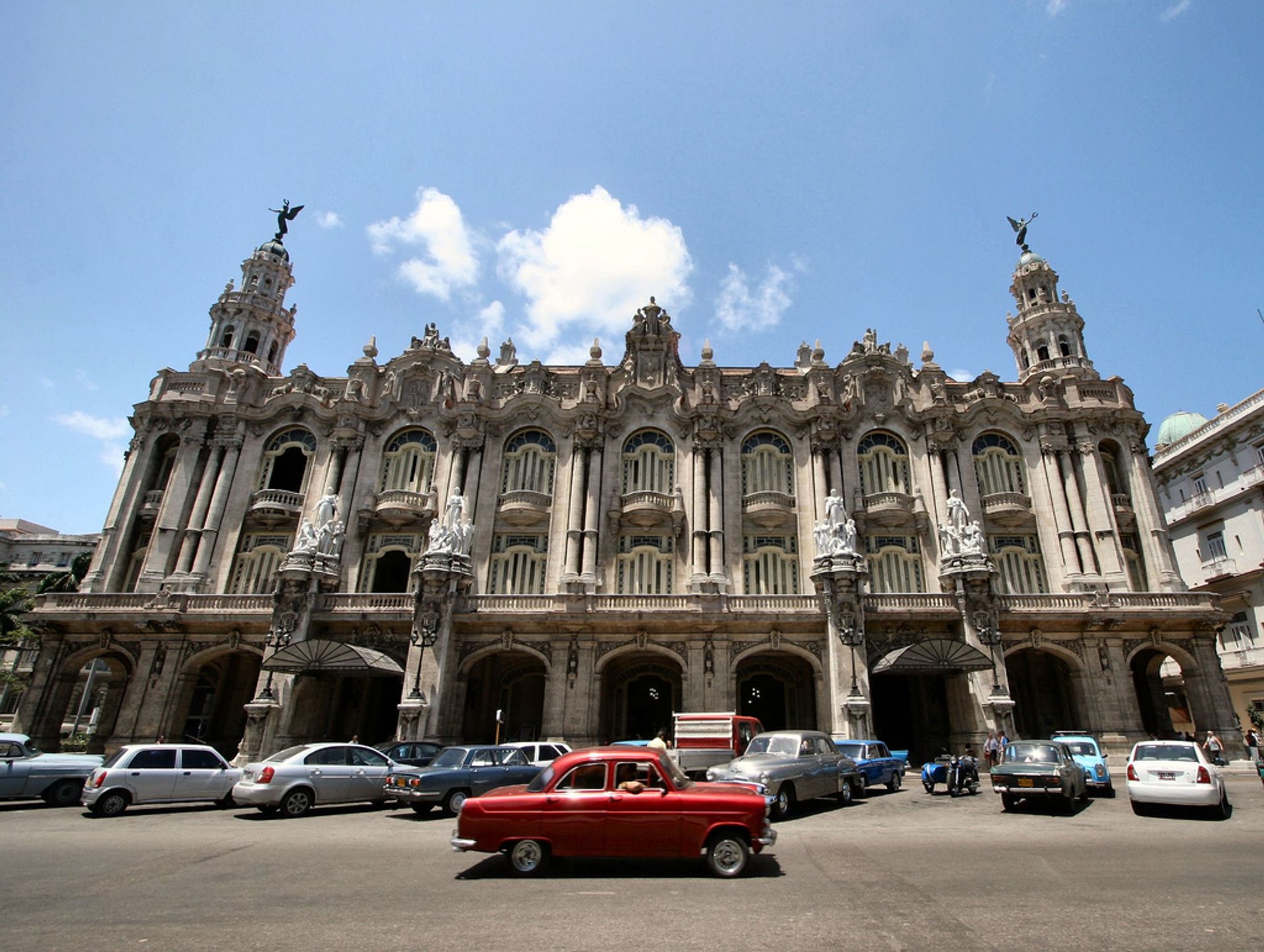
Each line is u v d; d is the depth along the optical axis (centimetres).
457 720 3384
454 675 3434
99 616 3581
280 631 3462
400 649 3547
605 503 4038
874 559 3922
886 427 4175
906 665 3269
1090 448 4056
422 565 3469
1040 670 3834
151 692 3544
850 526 3528
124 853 1340
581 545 3894
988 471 4122
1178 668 4647
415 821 1844
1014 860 1260
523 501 3966
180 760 2036
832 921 877
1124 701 3425
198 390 4353
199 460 4175
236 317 4756
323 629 3588
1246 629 4550
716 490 3981
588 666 3431
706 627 3453
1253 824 1673
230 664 4009
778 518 3947
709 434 4103
